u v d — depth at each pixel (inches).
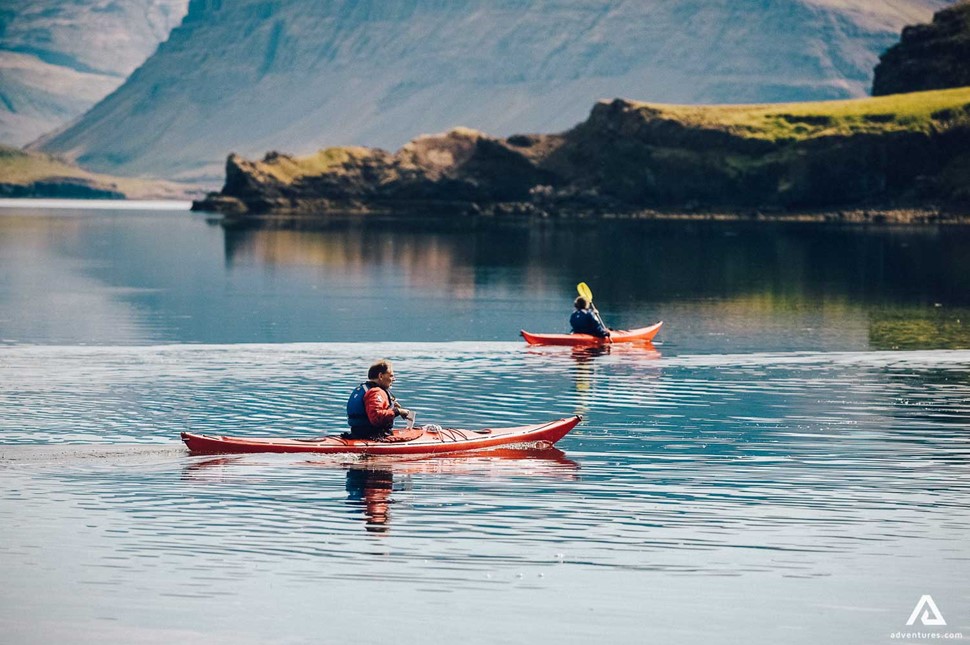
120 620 730.2
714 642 706.8
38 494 991.0
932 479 1063.0
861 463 1123.9
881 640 711.1
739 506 973.2
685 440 1224.8
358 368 1707.7
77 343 2020.2
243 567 821.2
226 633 713.0
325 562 830.5
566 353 1866.4
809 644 705.6
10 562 826.8
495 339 2091.5
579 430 1274.6
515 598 768.3
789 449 1182.9
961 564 835.4
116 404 1418.6
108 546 861.2
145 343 2021.4
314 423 1315.2
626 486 1033.5
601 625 728.3
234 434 1253.7
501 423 1322.6
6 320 2370.8
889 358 1815.9
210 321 2368.4
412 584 790.5
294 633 714.2
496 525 915.4
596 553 853.2
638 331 2025.1
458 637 710.5
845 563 836.0
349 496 992.2
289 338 2106.3
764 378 1627.7
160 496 987.9
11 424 1294.3
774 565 831.7
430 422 1325.0
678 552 856.9
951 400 1455.5
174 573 808.3
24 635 708.0
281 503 969.5
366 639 706.8
